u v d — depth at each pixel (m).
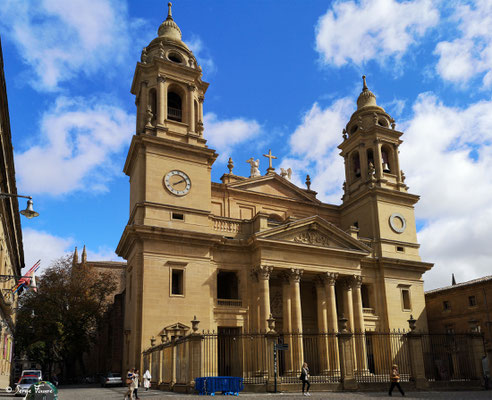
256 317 34.84
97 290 52.00
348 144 47.72
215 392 21.50
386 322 39.94
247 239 36.19
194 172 36.38
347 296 38.03
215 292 34.56
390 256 42.06
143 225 32.38
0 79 19.14
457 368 34.19
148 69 38.19
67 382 52.53
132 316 32.66
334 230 38.47
